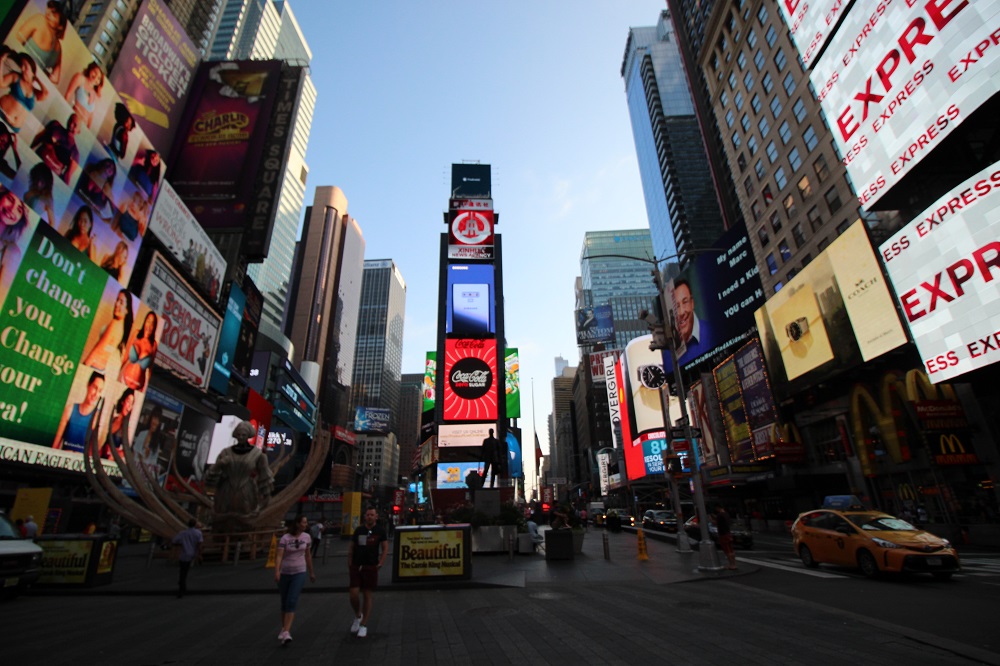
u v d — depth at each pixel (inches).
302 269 7554.1
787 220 1838.1
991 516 971.9
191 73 2060.8
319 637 307.0
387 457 7204.7
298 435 2869.1
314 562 775.1
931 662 225.9
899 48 1090.7
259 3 6343.5
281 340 4101.9
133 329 1296.8
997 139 956.0
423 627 330.0
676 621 324.2
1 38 925.8
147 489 805.2
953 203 952.3
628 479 3499.0
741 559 713.0
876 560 478.6
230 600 474.0
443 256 2477.9
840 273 1347.2
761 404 1755.7
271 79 2100.1
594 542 1073.5
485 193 2618.1
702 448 2326.5
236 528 853.8
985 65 909.8
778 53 1894.7
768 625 306.0
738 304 2107.5
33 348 961.5
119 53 1776.6
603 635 292.7
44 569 546.0
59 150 1055.0
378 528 326.3
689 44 3440.0
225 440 1831.9
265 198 1980.8
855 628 293.7
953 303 952.9
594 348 6284.5
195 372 1665.8
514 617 354.9
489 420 2094.0
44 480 1045.8
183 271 1582.2
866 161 1197.1
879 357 1223.5
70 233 1082.1
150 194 1382.9
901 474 1208.2
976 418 987.3
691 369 2544.3
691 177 4441.4
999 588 416.5
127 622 365.1
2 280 886.4
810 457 1590.8
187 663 251.4
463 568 527.5
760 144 2018.9
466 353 2183.8
